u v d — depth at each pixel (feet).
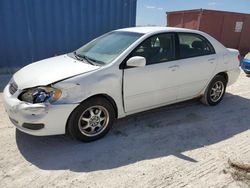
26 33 25.04
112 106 13.06
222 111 17.54
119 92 12.98
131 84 13.29
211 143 13.21
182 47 15.53
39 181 9.90
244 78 27.09
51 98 11.22
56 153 11.78
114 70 12.65
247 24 46.01
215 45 17.42
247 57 28.58
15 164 10.88
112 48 14.10
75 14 26.50
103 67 12.52
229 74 18.40
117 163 11.21
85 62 13.46
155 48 14.34
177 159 11.65
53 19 25.71
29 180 9.94
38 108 10.98
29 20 24.79
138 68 13.38
